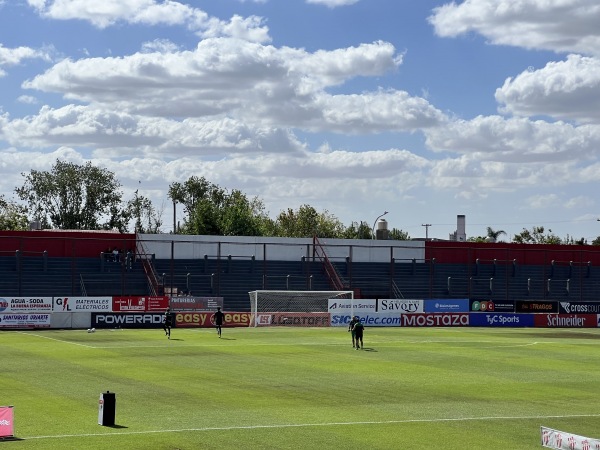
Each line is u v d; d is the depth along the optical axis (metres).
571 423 33.31
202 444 28.22
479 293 118.25
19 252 99.62
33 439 28.52
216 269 111.06
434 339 74.69
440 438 29.88
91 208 172.38
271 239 114.75
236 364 51.69
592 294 124.38
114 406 31.45
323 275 113.94
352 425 31.94
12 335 74.00
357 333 63.66
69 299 84.12
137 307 87.81
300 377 45.75
